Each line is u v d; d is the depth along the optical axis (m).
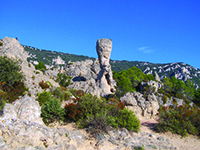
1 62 20.83
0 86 18.78
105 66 40.16
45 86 24.66
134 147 13.73
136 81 56.47
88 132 15.36
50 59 162.88
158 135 19.70
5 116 12.60
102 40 40.88
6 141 10.46
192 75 152.62
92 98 20.03
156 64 199.12
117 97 35.31
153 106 28.55
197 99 55.59
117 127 16.62
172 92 57.75
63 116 18.23
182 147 16.45
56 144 11.52
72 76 56.28
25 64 33.28
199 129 20.14
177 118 21.00
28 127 11.21
